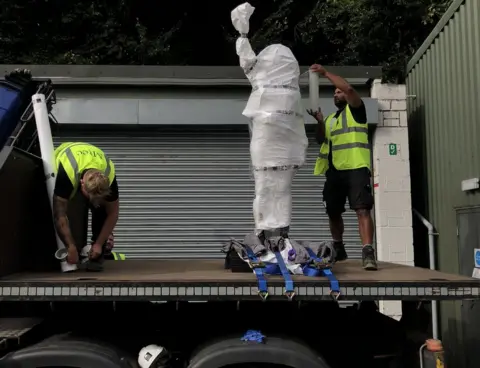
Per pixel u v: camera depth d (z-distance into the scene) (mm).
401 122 7109
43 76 7055
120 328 3664
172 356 3541
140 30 11164
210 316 3732
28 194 3918
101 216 4621
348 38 9820
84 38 11445
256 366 3256
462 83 5828
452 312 5918
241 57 3994
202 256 7188
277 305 3701
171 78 7102
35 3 11062
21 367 3127
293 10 11016
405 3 8898
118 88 7148
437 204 6645
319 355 3332
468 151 5680
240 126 7176
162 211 7215
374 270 4090
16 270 3695
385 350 3721
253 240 3852
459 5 5875
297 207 7160
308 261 3484
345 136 4566
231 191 7262
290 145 3975
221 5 12062
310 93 4660
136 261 5180
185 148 7281
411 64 7680
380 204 6992
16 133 3861
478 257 5457
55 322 3645
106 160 4086
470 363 5477
